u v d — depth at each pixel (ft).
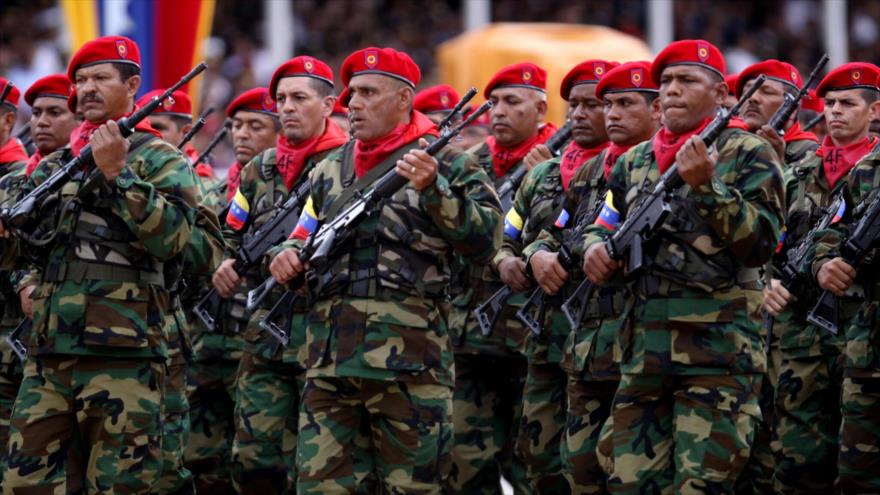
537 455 104.37
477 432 108.99
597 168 98.63
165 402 103.71
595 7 282.15
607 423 92.17
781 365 107.96
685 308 86.74
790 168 109.60
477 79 217.15
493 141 114.21
